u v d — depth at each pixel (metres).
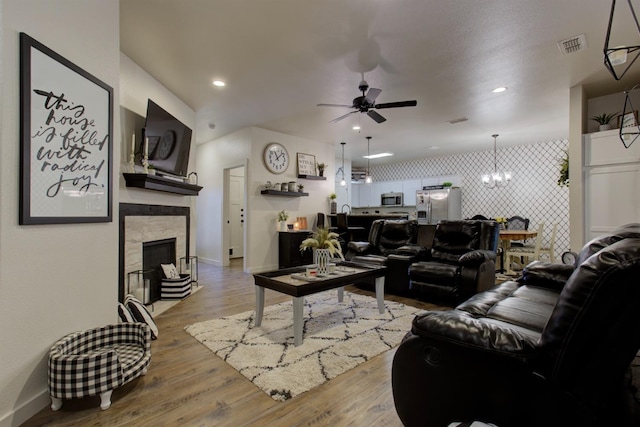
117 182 2.29
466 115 4.99
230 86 3.89
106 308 2.15
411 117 5.11
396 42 2.91
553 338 1.07
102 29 2.14
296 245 5.92
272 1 2.35
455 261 3.91
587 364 1.02
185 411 1.70
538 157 6.95
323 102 4.44
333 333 2.76
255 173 5.75
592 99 4.18
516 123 5.44
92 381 1.65
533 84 3.84
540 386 1.09
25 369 1.61
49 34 1.74
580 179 3.83
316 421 1.63
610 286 0.97
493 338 1.16
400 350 1.40
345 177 8.99
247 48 3.01
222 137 6.45
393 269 4.11
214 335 2.72
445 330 1.25
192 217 4.80
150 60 3.24
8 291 1.53
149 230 3.50
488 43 2.93
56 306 1.79
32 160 1.64
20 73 1.58
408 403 1.37
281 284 2.62
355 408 1.74
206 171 6.96
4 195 1.52
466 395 1.22
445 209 7.77
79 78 1.93
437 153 8.18
